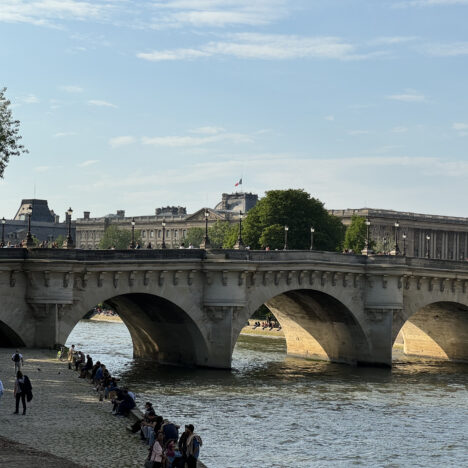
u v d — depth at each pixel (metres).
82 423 57.94
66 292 90.75
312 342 123.00
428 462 63.72
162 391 87.12
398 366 119.38
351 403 85.06
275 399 85.38
